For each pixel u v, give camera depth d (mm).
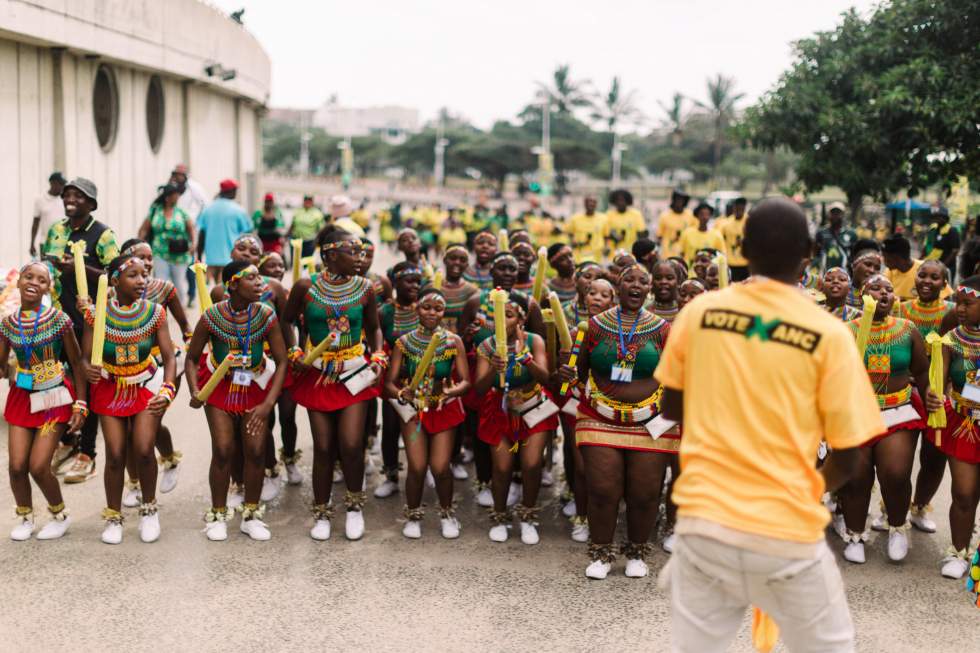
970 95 11672
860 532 5652
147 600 4965
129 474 6258
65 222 7270
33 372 5520
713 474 2936
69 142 12594
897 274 7934
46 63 12070
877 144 12281
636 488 5320
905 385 5547
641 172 98750
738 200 11844
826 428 2945
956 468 5398
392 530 6055
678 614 3092
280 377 5742
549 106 98125
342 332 5797
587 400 5430
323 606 4957
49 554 5488
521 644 4602
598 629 4770
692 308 3094
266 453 6457
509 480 5914
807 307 2969
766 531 2857
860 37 12938
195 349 5723
